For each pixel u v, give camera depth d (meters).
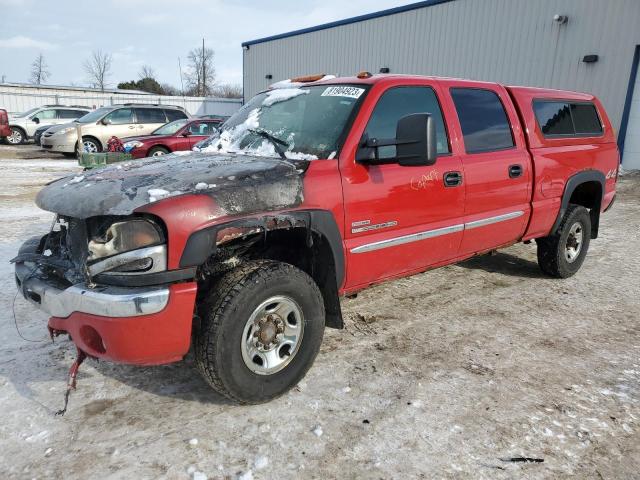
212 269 2.79
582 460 2.51
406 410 2.88
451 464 2.45
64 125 16.48
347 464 2.44
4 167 13.97
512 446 2.59
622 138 13.67
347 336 3.83
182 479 2.32
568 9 14.26
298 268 3.11
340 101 3.47
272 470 2.38
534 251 6.48
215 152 3.64
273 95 3.96
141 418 2.76
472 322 4.16
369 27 20.47
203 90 60.84
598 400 3.04
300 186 2.93
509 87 4.63
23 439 2.55
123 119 16.17
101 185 2.74
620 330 4.08
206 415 2.80
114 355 2.49
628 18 13.12
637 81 13.27
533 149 4.59
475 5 16.58
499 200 4.25
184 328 2.53
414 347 3.68
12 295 4.36
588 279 5.38
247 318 2.67
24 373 3.15
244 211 2.66
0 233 6.48
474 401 2.99
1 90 29.25
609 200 5.71
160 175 2.83
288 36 24.42
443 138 3.87
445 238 3.87
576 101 5.25
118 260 2.45
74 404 2.86
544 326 4.12
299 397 2.99
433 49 18.17
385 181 3.35
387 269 3.58
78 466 2.38
